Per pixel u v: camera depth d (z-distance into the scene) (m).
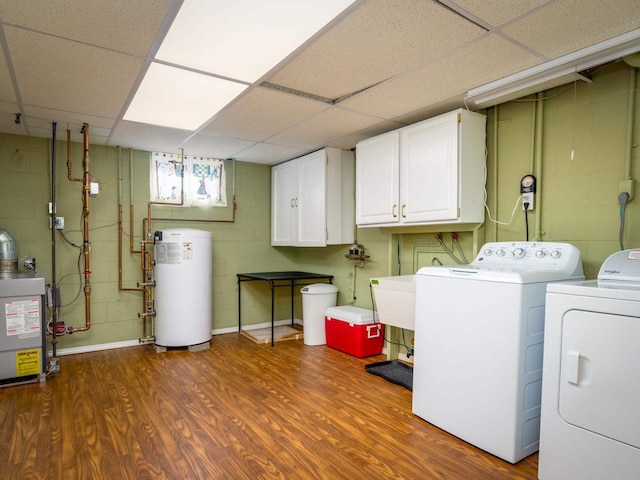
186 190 4.32
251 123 3.17
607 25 1.73
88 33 1.79
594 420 1.55
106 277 3.86
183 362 3.44
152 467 1.84
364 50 1.96
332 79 2.31
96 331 3.81
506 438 1.89
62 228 3.59
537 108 2.51
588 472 1.57
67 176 3.67
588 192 2.27
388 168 3.14
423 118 3.04
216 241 4.53
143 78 2.30
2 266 3.06
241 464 1.87
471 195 2.68
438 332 2.24
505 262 2.39
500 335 1.91
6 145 3.41
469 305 2.06
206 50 1.96
